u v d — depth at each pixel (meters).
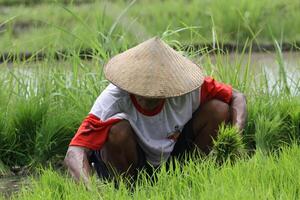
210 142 10.78
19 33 23.33
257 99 13.28
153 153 10.61
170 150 10.64
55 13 24.05
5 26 23.38
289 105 13.09
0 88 13.63
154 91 9.84
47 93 13.55
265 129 12.43
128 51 10.27
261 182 9.88
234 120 10.67
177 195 9.71
